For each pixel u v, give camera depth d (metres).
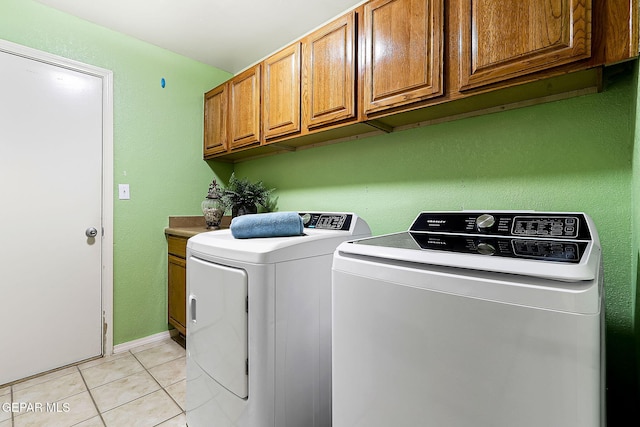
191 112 2.57
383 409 0.79
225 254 1.17
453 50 1.21
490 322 0.63
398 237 1.12
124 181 2.22
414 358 0.73
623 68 1.07
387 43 1.38
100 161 2.10
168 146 2.44
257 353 1.06
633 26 0.88
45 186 1.89
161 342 2.37
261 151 2.35
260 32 2.16
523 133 1.32
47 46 1.88
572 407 0.56
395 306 0.76
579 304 0.55
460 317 0.67
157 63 2.36
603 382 0.65
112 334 2.16
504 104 1.33
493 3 1.10
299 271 1.16
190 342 1.38
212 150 2.53
